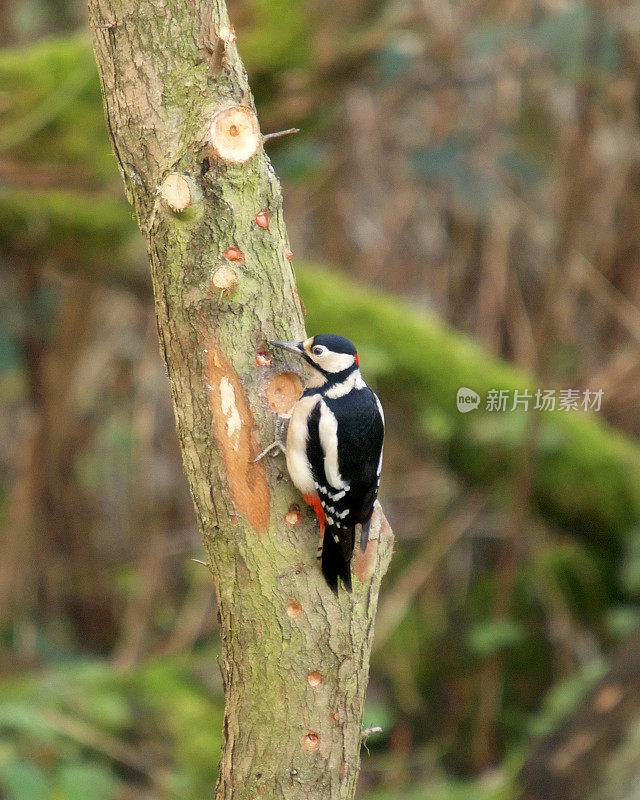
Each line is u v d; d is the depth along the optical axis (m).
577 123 11.66
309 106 10.83
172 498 14.91
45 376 14.24
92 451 14.87
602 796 7.74
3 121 9.95
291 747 5.07
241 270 5.14
